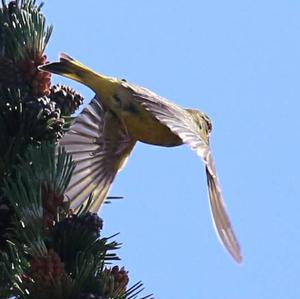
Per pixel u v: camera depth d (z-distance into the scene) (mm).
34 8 11367
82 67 10672
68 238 8906
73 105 11031
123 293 8844
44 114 10164
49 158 9648
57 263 8500
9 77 10742
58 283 8453
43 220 9141
